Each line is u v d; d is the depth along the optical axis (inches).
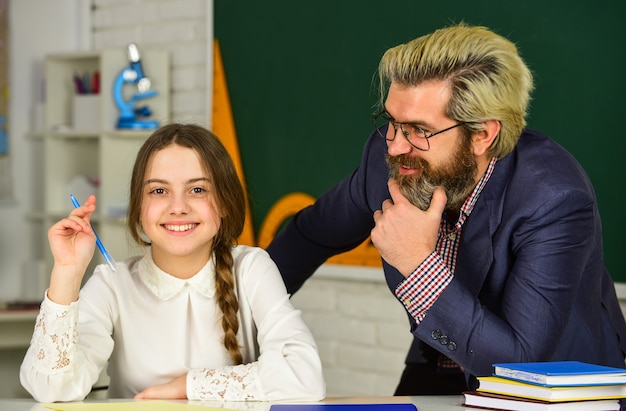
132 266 79.2
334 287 152.4
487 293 76.4
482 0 132.3
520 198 73.9
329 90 151.2
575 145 122.6
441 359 95.8
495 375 65.9
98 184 184.2
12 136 190.2
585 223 73.2
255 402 69.0
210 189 74.4
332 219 94.4
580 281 78.5
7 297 189.6
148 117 173.8
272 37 159.3
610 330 84.0
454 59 71.4
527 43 127.5
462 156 72.7
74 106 181.8
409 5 140.9
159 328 75.9
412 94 71.9
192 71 172.7
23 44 190.7
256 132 161.6
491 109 71.7
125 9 183.5
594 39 120.6
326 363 153.9
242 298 77.5
